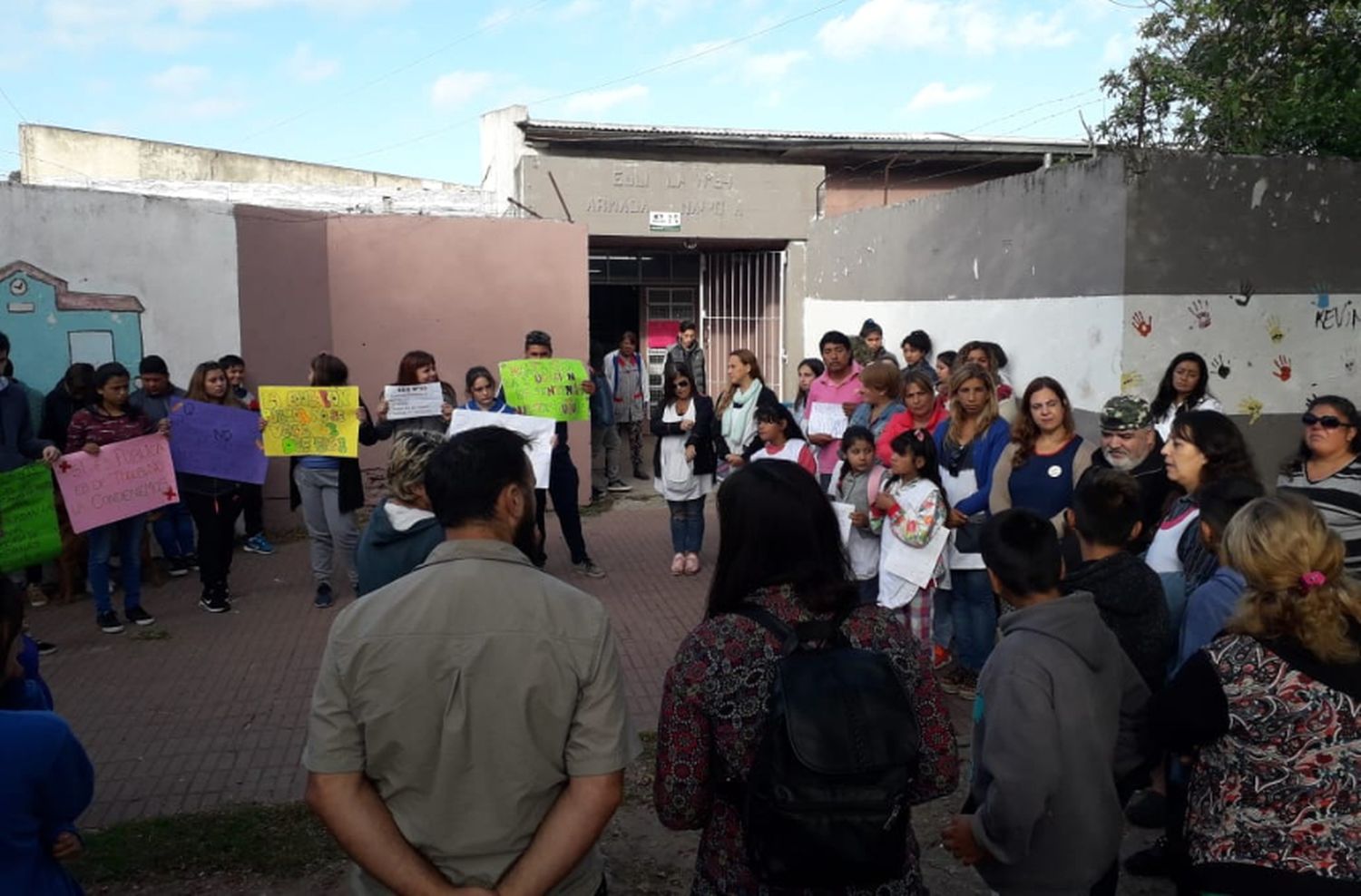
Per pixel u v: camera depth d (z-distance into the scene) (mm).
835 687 2281
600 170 14844
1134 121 9922
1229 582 3598
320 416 7988
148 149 20578
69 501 7434
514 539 2551
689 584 8844
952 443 6379
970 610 6133
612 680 2414
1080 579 3639
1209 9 10250
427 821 2318
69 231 9141
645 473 14398
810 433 8141
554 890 2467
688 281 16578
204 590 8250
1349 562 4461
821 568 2508
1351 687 2580
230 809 5023
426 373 8234
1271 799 2635
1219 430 4336
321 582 8359
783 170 15508
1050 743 2770
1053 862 2867
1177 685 2791
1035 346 9867
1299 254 8750
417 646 2299
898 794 2244
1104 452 5449
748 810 2309
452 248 11422
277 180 22109
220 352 10086
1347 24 9531
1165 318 8617
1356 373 8977
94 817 4977
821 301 15281
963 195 11094
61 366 9188
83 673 6949
